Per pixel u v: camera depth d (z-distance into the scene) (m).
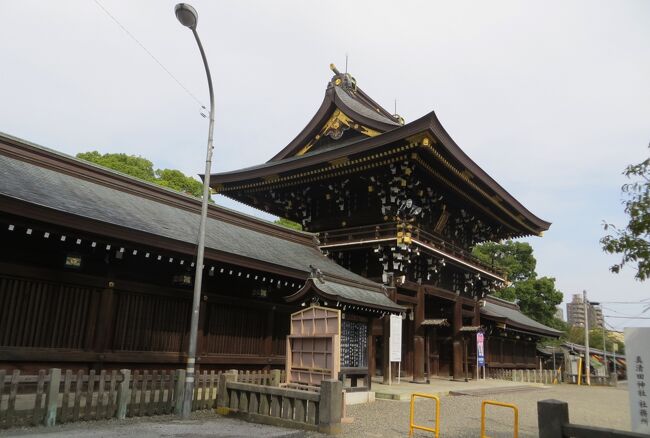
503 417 15.84
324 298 17.00
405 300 26.11
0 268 13.23
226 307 19.56
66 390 11.50
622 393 32.34
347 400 17.45
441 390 22.33
